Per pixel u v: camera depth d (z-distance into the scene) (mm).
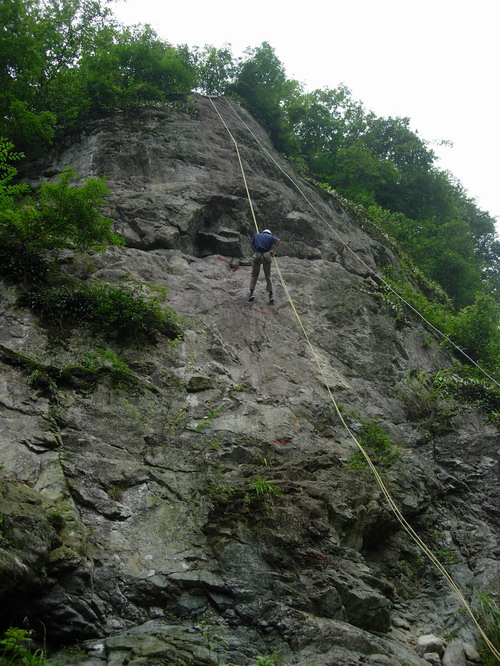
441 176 28906
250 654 6914
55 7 19469
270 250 13641
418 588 9367
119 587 7246
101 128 17234
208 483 8758
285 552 8125
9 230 11055
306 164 24172
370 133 29281
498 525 10734
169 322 11617
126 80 19828
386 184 27500
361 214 20906
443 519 10477
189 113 19156
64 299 10766
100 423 9156
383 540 9695
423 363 14586
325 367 12844
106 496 8141
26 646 6230
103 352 10305
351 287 15266
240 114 20828
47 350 9938
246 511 8383
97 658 6402
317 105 25906
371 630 7926
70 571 6895
